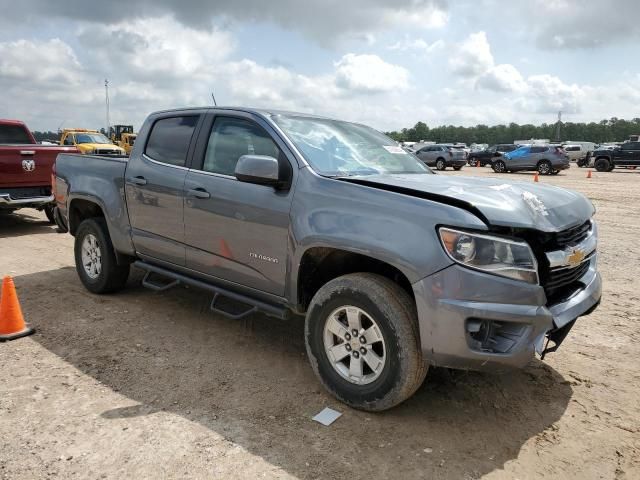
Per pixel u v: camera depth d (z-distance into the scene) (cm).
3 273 651
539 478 276
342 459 287
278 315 379
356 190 333
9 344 430
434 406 346
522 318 290
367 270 362
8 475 266
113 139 3609
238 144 414
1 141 1055
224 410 335
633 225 1068
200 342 444
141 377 378
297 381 377
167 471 273
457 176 414
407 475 275
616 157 3075
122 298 552
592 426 327
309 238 343
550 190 376
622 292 602
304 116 436
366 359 328
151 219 473
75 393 352
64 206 588
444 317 291
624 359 423
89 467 274
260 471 275
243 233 391
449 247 291
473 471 280
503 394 364
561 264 316
